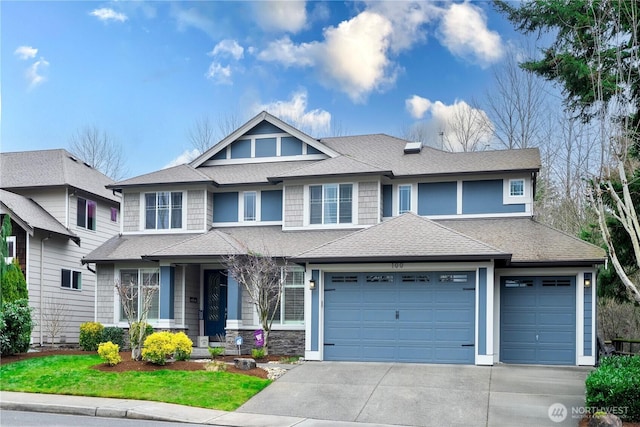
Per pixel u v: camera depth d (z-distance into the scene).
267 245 21.31
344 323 17.66
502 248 18.75
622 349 21.44
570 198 29.41
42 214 25.64
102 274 22.88
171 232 23.55
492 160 22.02
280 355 19.84
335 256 17.27
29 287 23.94
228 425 11.44
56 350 20.77
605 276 19.30
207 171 24.83
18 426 10.94
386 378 14.76
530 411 12.09
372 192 21.58
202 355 19.20
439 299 17.06
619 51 14.49
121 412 12.09
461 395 13.27
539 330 18.11
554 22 18.55
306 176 21.77
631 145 14.38
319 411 12.47
